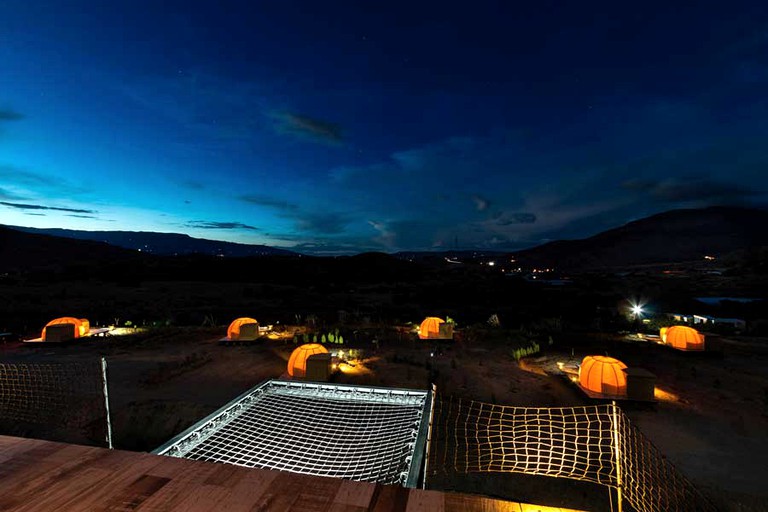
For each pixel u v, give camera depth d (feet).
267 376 48.80
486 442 29.12
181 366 52.34
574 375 46.70
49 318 96.78
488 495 23.35
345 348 63.10
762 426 34.09
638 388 38.50
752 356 57.72
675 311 121.49
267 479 6.69
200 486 6.42
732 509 22.57
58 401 38.45
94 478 6.57
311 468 10.60
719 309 125.29
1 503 5.79
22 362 55.11
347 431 13.17
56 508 5.73
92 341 68.49
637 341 67.10
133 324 89.61
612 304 141.08
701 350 57.82
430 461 26.40
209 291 174.09
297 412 14.88
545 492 23.52
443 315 115.96
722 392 42.22
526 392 42.55
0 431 32.68
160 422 36.40
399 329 79.92
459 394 41.88
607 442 28.43
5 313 100.53
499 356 58.59
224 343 66.44
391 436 12.60
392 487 6.55
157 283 193.98
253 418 14.28
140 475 6.71
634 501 17.83
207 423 12.85
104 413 36.88
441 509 6.01
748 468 27.37
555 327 81.66
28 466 6.86
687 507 21.07
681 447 30.35
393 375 48.14
